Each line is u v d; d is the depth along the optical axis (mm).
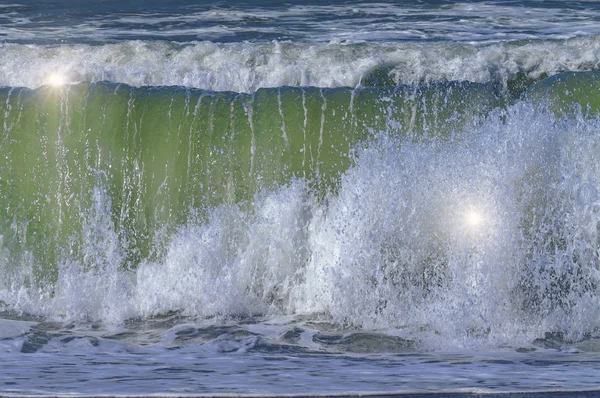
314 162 33000
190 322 29469
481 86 35125
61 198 33188
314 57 38531
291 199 32281
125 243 32688
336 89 34812
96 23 58656
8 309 30688
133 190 33125
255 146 33188
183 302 30984
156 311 30656
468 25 55062
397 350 26281
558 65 37500
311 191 32500
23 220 32938
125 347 26531
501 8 61719
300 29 54656
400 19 57562
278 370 22516
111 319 29859
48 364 22891
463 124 33625
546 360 24594
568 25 54938
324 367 23109
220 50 39031
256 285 31391
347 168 32906
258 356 24828
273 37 52062
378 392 20000
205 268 31516
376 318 29484
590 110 33938
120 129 33719
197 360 23812
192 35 53781
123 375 21469
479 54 38062
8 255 32719
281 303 31000
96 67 38188
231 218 32344
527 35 51156
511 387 20562
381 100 34156
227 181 32938
